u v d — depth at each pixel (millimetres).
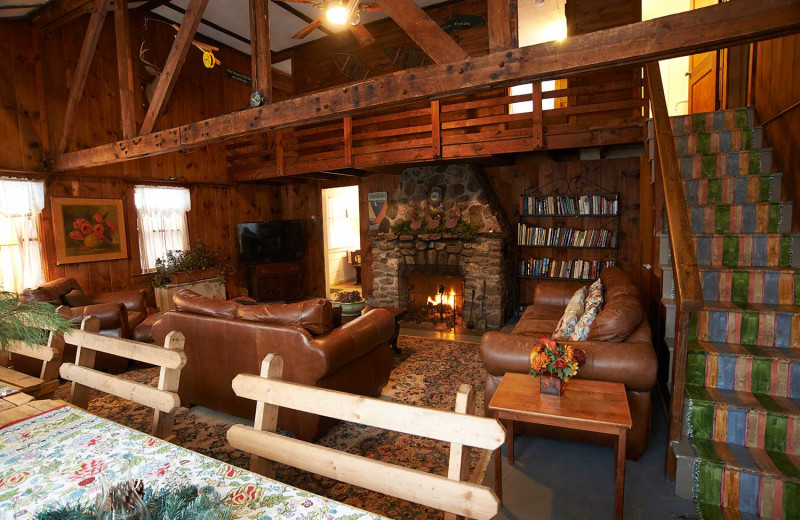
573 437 2711
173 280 6148
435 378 3990
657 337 3885
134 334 4477
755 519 2041
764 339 2627
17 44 4930
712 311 2705
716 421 2314
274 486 1133
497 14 2383
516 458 2654
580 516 2111
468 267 5953
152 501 958
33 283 5008
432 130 5324
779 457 2150
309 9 5965
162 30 6469
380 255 6652
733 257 3125
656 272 3518
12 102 4895
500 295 5781
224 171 7406
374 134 5711
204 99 6992
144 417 3275
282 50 7254
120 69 4320
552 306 4688
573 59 2178
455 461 1158
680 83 7055
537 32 6992
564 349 2271
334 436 2965
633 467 2504
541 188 6172
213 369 3211
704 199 3514
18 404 1707
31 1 4582
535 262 6047
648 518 2078
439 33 2543
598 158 5703
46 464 1257
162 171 6418
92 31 4645
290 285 7895
